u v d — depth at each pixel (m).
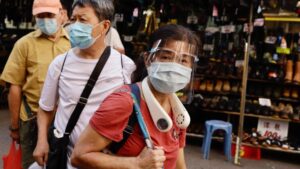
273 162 4.65
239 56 4.73
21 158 2.32
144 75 1.34
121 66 1.76
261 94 4.84
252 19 4.36
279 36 4.63
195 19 4.82
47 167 1.69
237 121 5.11
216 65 4.85
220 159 4.59
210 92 4.96
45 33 2.21
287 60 4.76
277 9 4.45
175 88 1.25
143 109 1.21
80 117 1.67
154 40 1.28
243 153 4.73
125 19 4.93
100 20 1.73
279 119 4.67
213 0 4.45
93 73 1.69
